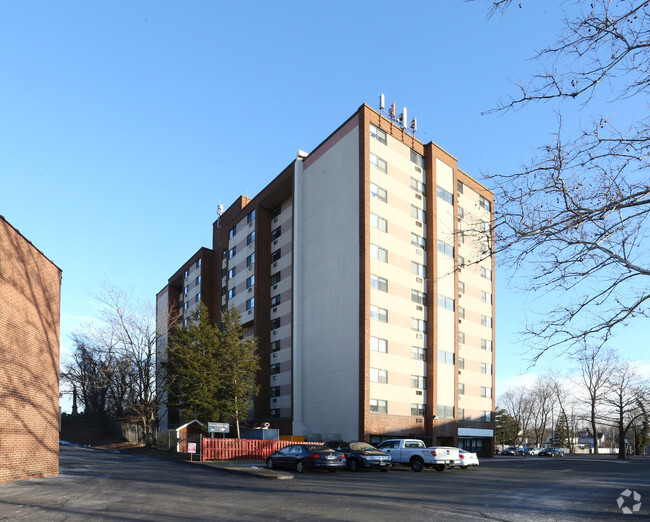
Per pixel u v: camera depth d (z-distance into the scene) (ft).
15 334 58.03
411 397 134.72
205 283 218.59
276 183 166.91
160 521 35.24
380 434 124.26
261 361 163.12
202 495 49.39
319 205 149.79
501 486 62.39
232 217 207.72
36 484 55.93
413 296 141.59
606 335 21.68
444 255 151.53
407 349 136.26
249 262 183.21
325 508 41.42
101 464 88.99
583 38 19.65
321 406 136.46
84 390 225.35
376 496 49.57
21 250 59.93
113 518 36.24
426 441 135.64
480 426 157.38
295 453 82.28
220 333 140.67
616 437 419.95
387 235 136.98
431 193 150.82
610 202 20.75
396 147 145.28
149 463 94.79
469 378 156.66
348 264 134.62
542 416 305.12
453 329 150.61
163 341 166.09
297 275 151.94
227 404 131.34
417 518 36.86
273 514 38.29
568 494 53.42
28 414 61.16
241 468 80.79
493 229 22.52
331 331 137.08
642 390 190.39
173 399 137.80
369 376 124.88
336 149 146.00
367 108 138.62
